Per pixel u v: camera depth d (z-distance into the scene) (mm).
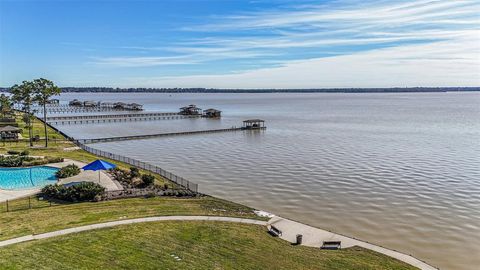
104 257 23484
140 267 22516
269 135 109250
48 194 36625
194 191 44312
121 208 33625
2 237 25828
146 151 81062
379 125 135500
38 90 69938
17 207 32875
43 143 74562
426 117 169375
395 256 27203
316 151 80125
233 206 38656
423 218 39438
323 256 26391
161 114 179500
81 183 37656
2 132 76938
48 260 22625
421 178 55844
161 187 43125
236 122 154375
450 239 34312
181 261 23656
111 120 154500
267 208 42281
